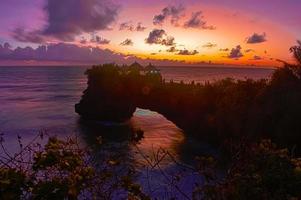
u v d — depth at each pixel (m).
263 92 53.47
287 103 48.75
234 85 64.31
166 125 89.50
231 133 57.53
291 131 46.94
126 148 53.47
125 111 96.19
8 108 114.25
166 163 34.84
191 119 74.50
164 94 86.81
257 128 51.03
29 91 181.25
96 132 81.00
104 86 97.12
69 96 154.75
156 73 98.44
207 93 72.50
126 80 96.19
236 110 56.91
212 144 64.50
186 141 69.69
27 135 69.19
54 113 104.62
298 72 51.84
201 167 6.28
